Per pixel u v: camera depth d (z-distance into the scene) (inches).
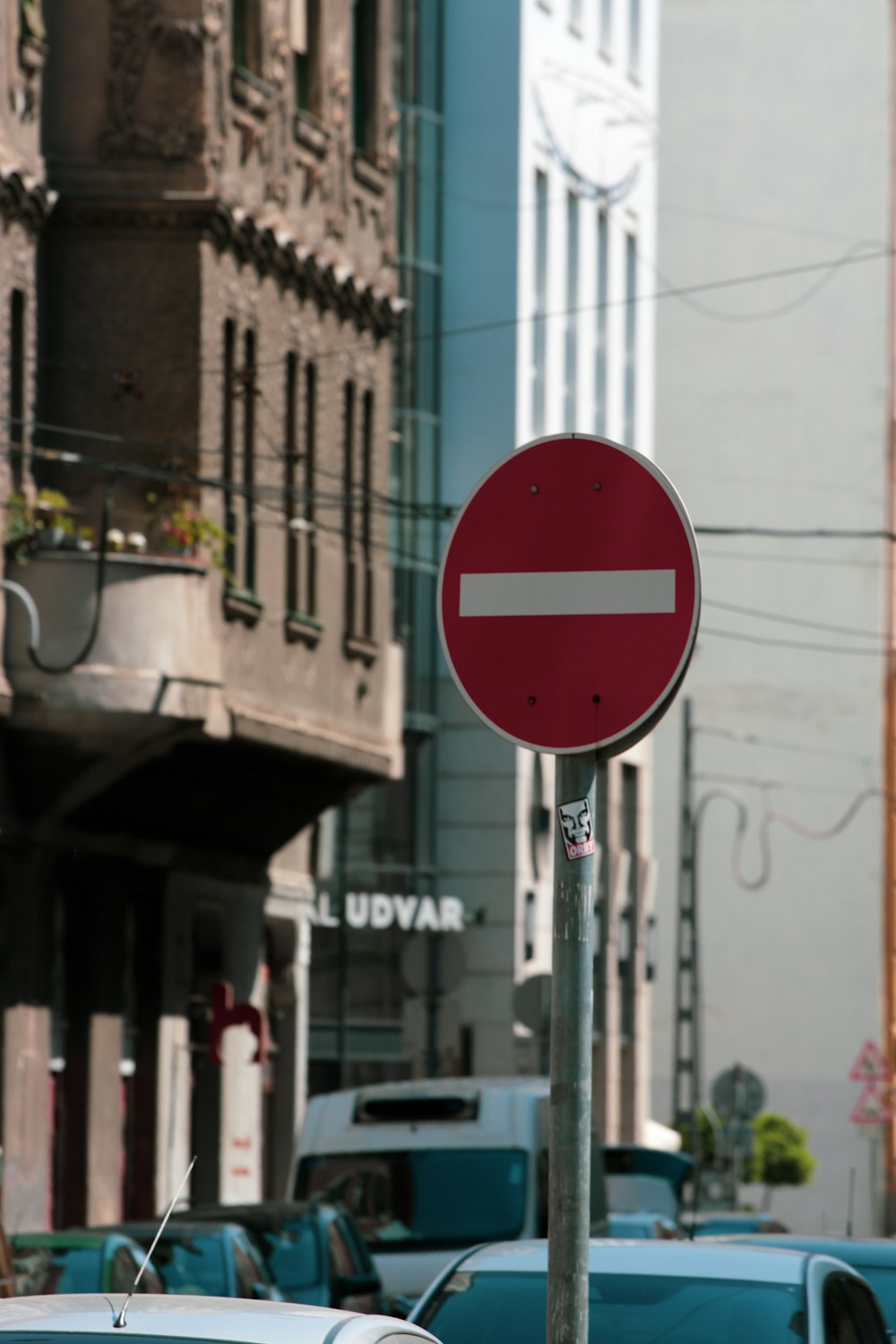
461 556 481.7
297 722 2080.5
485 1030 3612.2
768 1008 5536.4
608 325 4035.4
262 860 2343.8
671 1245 706.8
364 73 2345.0
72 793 1840.6
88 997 1983.3
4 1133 1807.3
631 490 475.5
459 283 3730.3
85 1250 1054.4
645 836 4047.7
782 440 5634.8
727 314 5674.2
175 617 1779.0
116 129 1953.7
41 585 1754.4
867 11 5629.9
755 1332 650.8
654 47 4215.1
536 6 3791.8
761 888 5565.9
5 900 1829.5
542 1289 689.0
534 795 3710.6
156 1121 2092.8
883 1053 5477.4
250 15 2080.5
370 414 2320.4
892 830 5541.3
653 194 4210.1
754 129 5669.3
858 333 5610.2
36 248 1940.2
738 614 5634.8
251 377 1947.6
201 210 1942.7
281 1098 2487.7
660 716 472.4
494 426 3703.3
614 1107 3880.4
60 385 1951.3
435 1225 1350.9
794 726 5590.6
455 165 3735.2
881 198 5615.2
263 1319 441.1
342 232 2250.2
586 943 460.1
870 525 5595.5
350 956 3528.5
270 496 2074.3
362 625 2252.7
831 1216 5428.2
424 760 3636.8
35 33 1822.1
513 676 476.7
